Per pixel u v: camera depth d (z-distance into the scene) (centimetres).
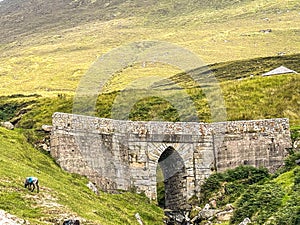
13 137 4419
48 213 2828
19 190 3067
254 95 6775
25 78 19775
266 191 4038
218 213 4309
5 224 2419
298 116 6191
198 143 5003
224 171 5003
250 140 5097
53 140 4506
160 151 4881
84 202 3506
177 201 4969
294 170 4456
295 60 13938
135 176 4797
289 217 3322
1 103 8106
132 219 3869
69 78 18388
